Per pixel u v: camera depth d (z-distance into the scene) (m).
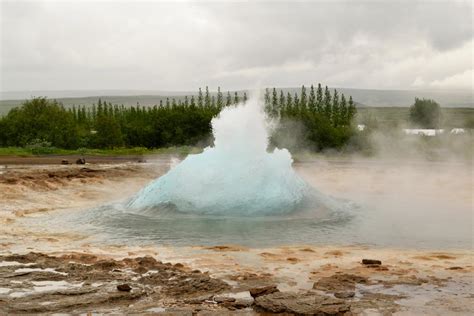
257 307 6.51
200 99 70.38
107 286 7.26
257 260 8.92
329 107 67.69
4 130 47.91
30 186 17.83
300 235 11.30
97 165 28.11
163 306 6.55
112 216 13.31
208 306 6.58
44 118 49.12
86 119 72.56
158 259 8.98
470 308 6.50
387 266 8.55
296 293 7.01
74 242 10.49
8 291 7.02
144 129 54.34
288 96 68.62
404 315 6.26
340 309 6.35
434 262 8.88
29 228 11.87
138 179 22.17
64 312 6.31
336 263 8.74
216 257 9.12
